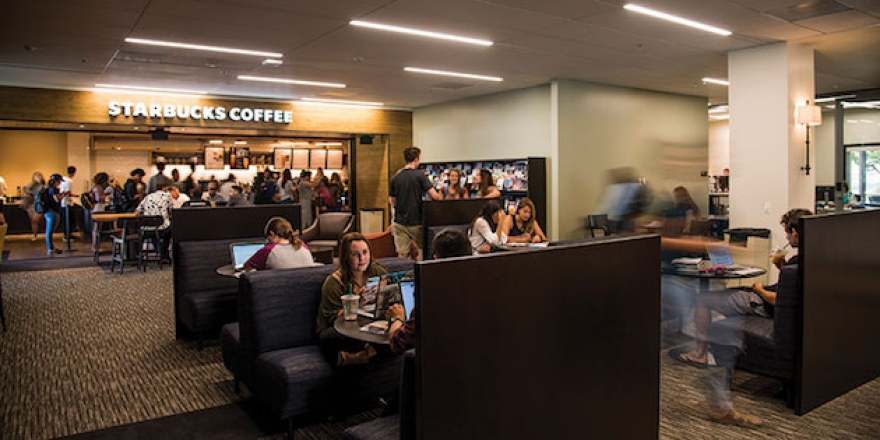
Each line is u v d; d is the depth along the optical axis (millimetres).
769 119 7699
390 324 2973
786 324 3799
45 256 11398
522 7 5836
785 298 3791
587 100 10617
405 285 3385
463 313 1942
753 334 3967
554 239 10273
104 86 10188
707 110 13234
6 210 15188
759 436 3461
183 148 16812
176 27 6422
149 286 8383
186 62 8281
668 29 6816
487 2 5648
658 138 11859
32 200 14148
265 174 13469
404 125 13805
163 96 10930
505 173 11188
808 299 3713
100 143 16344
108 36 6773
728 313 4461
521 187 10750
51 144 16750
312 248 8648
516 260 2090
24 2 5449
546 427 2201
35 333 5875
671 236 4820
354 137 13664
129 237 9719
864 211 4215
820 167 14688
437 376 1878
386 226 13570
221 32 6664
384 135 13594
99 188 11664
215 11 5816
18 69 8625
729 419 3646
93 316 6586
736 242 7719
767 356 3904
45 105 9961
